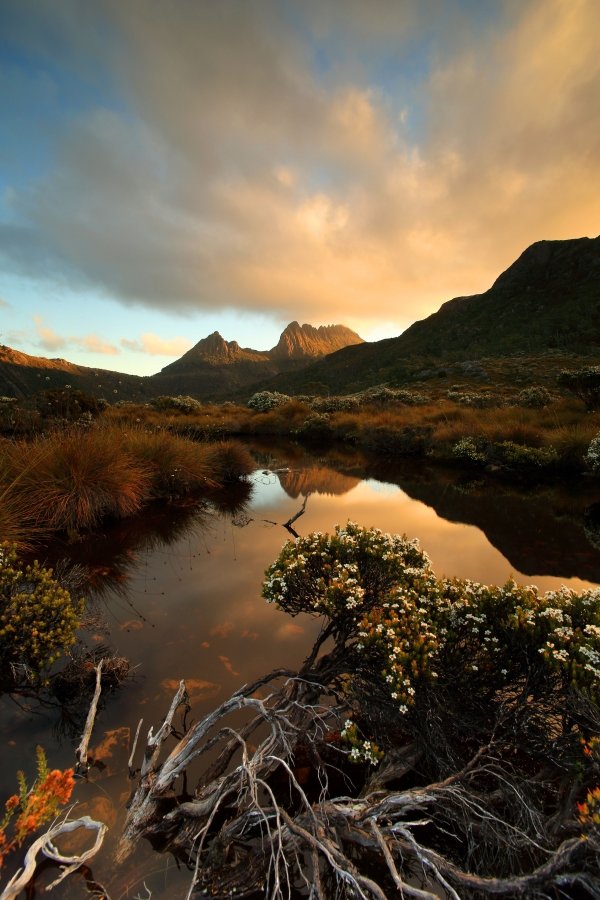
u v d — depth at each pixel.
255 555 7.00
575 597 3.16
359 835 2.15
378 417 26.81
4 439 9.29
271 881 2.17
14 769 2.74
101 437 10.00
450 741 2.86
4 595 3.93
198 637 4.45
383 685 2.84
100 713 3.31
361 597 3.28
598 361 61.16
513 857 2.17
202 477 11.91
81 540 7.50
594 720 2.38
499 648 2.94
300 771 2.83
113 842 2.31
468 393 42.19
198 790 2.62
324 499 11.25
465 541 7.80
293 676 3.37
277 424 28.33
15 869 2.18
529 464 14.61
